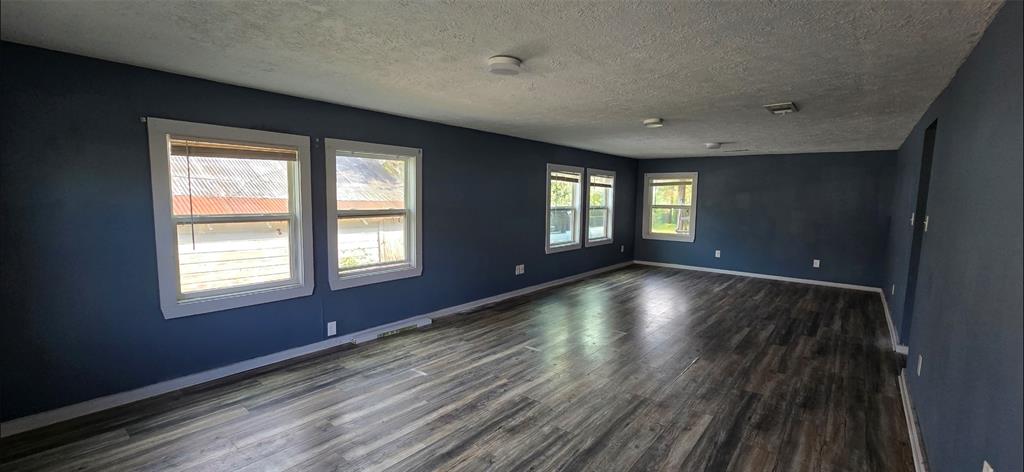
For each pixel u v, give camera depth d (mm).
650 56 2373
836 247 6777
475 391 3039
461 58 2457
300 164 3531
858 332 4449
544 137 5641
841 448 2391
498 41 2184
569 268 6980
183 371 3047
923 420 2398
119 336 2771
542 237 6301
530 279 6160
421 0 1723
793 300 5797
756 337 4262
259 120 3266
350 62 2562
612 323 4680
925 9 1706
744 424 2631
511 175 5648
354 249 4082
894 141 5293
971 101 2016
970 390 1652
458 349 3854
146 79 2754
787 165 7129
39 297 2490
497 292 5617
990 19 1751
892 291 4988
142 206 2805
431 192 4625
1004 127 1504
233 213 3250
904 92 2971
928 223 2910
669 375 3336
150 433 2473
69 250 2566
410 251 4531
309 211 3625
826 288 6602
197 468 2170
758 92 3109
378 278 4195
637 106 3645
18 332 2439
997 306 1445
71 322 2600
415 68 2658
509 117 4250
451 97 3418
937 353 2234
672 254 8312
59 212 2523
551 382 3195
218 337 3199
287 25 2010
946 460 1886
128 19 1965
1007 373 1316
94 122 2598
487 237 5375
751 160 7445
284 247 3562
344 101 3623
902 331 3875
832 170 6762
